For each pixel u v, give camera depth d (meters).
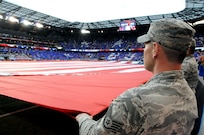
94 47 48.12
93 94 3.33
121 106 1.07
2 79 4.72
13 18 34.44
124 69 11.55
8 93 3.22
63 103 2.65
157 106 1.02
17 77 5.30
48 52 43.59
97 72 8.67
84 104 2.62
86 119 1.69
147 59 1.26
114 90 3.80
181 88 1.12
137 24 39.28
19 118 3.75
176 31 1.08
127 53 43.25
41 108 4.42
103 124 1.15
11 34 39.56
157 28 1.16
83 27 44.66
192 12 29.39
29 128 3.30
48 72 7.71
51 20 37.81
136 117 1.01
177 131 1.07
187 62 2.95
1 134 2.99
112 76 6.76
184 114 1.08
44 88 3.78
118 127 1.05
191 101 1.17
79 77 6.05
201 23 34.00
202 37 35.94
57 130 3.28
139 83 5.02
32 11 31.34
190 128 1.18
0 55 30.95
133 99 1.04
